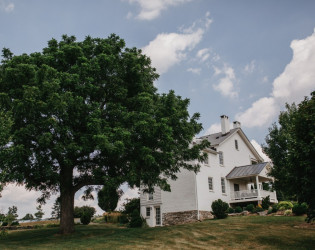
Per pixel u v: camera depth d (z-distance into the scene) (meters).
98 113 18.14
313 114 13.71
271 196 37.50
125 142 17.48
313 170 13.27
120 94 19.84
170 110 20.52
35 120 17.83
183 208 32.22
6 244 18.73
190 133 21.33
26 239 20.83
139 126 17.64
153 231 20.55
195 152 22.41
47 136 16.59
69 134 18.31
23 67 17.86
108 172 20.02
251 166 37.81
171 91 20.83
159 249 15.71
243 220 23.83
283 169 22.34
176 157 22.25
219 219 27.89
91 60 19.67
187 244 16.69
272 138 25.61
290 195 15.01
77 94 18.59
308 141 13.88
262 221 22.53
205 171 34.12
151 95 20.67
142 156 17.80
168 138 18.06
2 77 18.55
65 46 20.38
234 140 41.31
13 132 17.11
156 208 34.72
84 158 20.73
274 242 16.17
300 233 17.73
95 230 22.98
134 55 21.61
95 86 18.97
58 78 18.11
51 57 19.44
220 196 35.12
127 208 38.41
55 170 21.02
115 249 15.86
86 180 21.62
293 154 13.97
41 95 17.00
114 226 32.84
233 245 16.16
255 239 17.02
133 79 21.25
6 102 17.17
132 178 17.73
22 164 17.62
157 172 19.91
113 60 20.14
